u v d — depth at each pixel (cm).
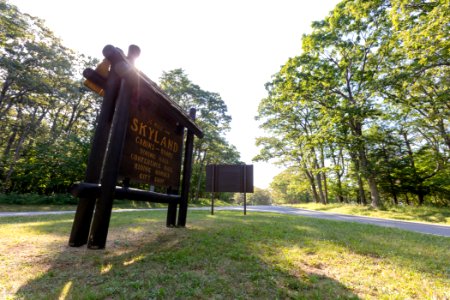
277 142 3256
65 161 2052
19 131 2319
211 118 3253
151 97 459
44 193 2162
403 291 259
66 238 423
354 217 1429
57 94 2283
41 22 2114
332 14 1889
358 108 1695
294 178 4047
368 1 1590
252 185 1241
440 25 966
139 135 456
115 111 374
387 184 2698
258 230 585
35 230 494
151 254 349
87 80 419
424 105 1598
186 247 394
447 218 1355
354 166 2469
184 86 3028
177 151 606
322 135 2005
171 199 578
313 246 438
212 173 1279
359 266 338
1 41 1864
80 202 379
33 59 2138
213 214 1116
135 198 442
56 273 266
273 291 243
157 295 222
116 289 229
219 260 331
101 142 382
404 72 1397
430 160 2442
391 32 1627
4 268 271
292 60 2003
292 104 2192
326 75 1938
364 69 1853
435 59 1142
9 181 1978
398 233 668
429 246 499
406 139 2592
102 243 348
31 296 210
